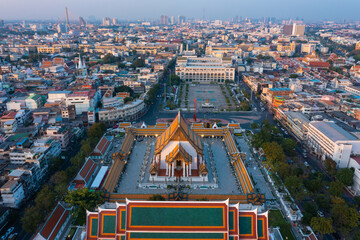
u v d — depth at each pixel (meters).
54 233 149.00
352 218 158.62
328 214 176.75
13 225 166.25
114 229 127.12
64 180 193.62
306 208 171.25
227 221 121.75
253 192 175.88
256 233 124.81
